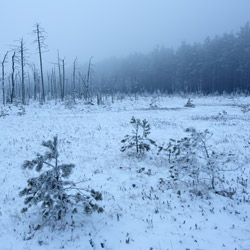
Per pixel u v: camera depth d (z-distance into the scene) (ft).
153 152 36.32
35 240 14.79
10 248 13.98
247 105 107.96
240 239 14.92
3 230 15.89
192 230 15.97
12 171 28.63
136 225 16.70
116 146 40.70
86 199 16.42
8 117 75.00
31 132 51.57
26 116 79.20
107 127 59.52
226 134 48.19
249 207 19.42
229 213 18.37
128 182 24.75
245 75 195.72
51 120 70.03
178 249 13.98
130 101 147.33
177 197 21.07
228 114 87.35
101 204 19.72
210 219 17.39
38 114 85.25
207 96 180.86
